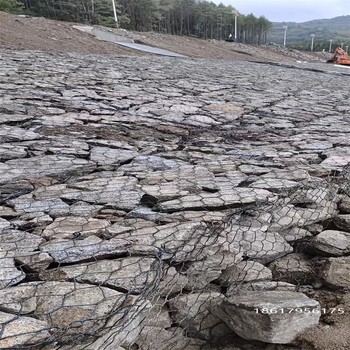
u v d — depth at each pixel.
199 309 1.96
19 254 2.03
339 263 2.29
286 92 9.76
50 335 1.51
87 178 3.17
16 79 7.06
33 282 1.84
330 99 9.34
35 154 3.59
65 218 2.46
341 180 3.40
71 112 5.34
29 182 2.98
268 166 3.72
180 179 3.21
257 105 7.53
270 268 2.35
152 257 2.06
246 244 2.39
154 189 2.94
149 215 2.52
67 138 4.17
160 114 5.89
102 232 2.30
